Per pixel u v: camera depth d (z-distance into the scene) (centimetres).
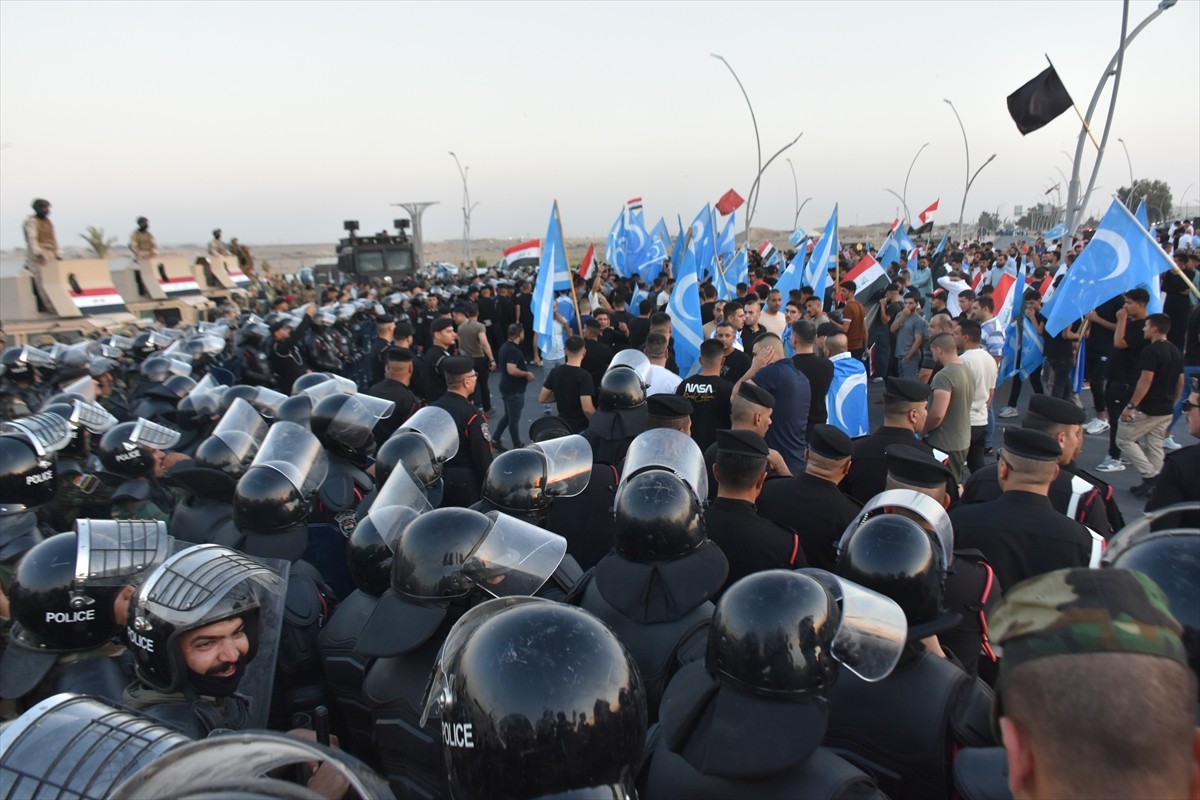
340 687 304
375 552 311
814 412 707
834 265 1859
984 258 2695
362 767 145
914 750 226
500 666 168
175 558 243
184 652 231
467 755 168
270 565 310
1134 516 765
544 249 1092
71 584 252
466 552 261
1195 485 428
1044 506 353
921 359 1273
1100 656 109
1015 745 117
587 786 163
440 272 3962
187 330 1456
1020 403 1269
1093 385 1074
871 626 212
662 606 279
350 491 485
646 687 271
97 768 165
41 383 923
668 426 514
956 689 233
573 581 349
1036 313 1163
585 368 1042
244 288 2630
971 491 455
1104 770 105
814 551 391
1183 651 113
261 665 267
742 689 194
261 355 1203
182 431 680
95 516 505
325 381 707
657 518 282
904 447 389
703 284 1599
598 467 450
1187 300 1166
